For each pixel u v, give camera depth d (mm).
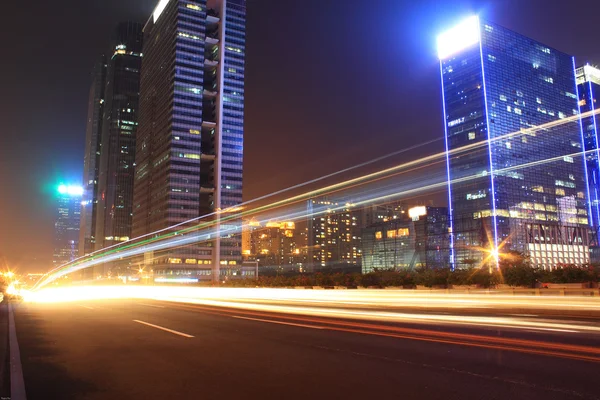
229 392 7797
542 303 22609
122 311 25828
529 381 7961
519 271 33906
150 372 9414
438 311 22156
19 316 22875
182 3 177375
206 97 182375
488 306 23812
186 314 23281
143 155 197250
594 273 31172
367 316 20203
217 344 12844
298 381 8391
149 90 198000
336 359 10320
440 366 9297
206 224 169625
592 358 9711
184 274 162875
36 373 9547
